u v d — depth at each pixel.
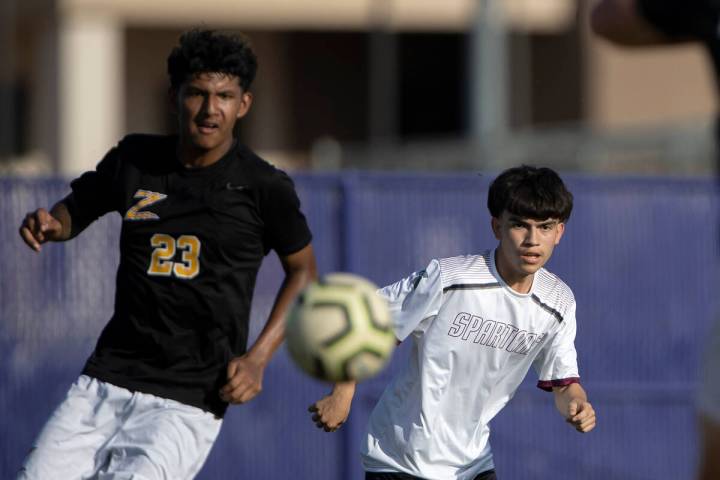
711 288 31.72
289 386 29.67
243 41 17.56
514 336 17.47
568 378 17.69
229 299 17.53
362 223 30.31
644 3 13.56
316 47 78.50
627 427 31.34
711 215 31.94
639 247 31.67
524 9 69.88
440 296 17.27
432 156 51.16
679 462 31.34
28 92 76.06
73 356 28.66
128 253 17.61
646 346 31.55
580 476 31.03
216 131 17.27
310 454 29.66
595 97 69.62
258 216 17.66
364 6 70.00
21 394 28.45
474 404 17.97
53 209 18.38
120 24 67.25
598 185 31.59
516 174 16.61
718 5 13.19
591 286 31.45
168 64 17.52
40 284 28.53
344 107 78.94
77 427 17.44
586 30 69.81
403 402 17.92
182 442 17.36
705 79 70.38
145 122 74.88
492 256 17.45
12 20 66.81
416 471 17.89
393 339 15.40
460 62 80.88
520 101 72.81
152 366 17.55
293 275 18.23
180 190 17.48
